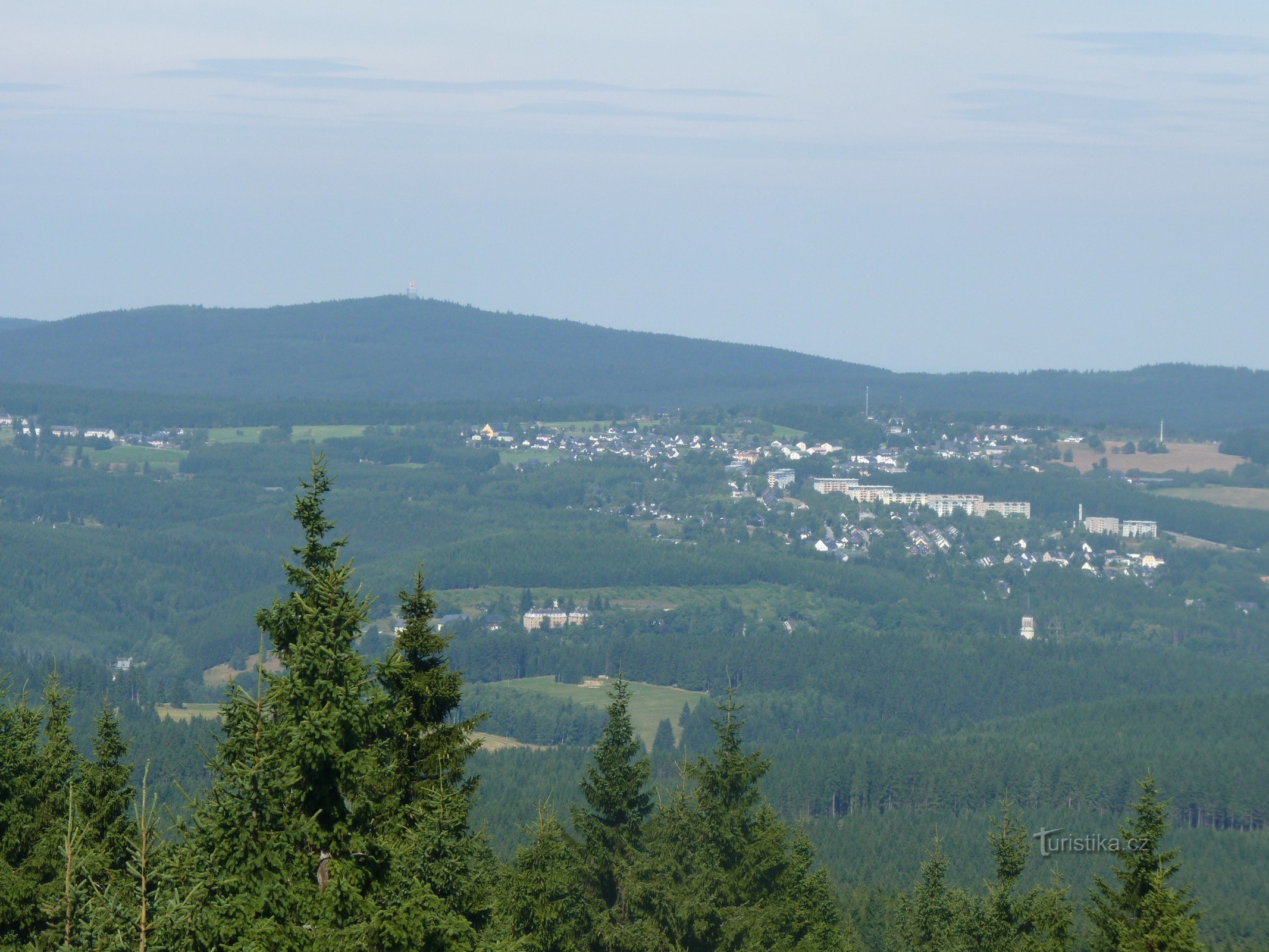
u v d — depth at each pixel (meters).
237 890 55.44
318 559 63.22
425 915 57.94
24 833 86.25
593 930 104.31
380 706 60.91
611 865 110.62
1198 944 82.06
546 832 100.75
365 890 58.34
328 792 59.00
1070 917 108.94
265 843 56.75
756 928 110.75
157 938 52.03
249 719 59.50
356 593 62.12
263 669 60.78
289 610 61.75
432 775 71.38
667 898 107.06
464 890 67.12
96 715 99.12
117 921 52.56
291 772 57.66
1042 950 106.00
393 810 63.59
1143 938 83.12
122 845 82.62
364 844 58.72
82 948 52.47
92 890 57.72
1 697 96.75
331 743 57.84
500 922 92.38
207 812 57.88
